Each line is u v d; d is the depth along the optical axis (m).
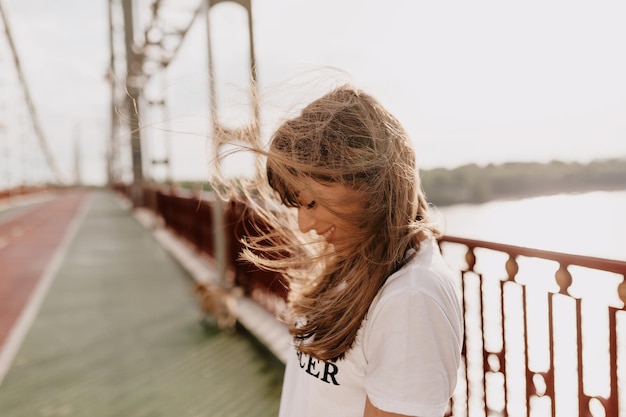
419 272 0.73
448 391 0.69
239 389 3.64
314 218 0.82
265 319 4.81
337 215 0.76
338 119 0.77
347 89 0.83
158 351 4.54
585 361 1.96
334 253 0.82
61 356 4.51
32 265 10.06
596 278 1.62
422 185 0.93
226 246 6.13
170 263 9.52
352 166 0.74
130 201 30.08
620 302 1.50
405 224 0.78
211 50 4.97
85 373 4.09
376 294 0.75
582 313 1.58
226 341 4.66
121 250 11.79
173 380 3.87
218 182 1.00
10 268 9.72
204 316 5.34
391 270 0.76
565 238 5.51
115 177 66.06
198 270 8.03
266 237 1.09
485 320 2.05
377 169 0.76
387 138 0.78
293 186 0.77
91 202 45.69
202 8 4.98
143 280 7.99
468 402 2.23
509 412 1.95
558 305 1.71
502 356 1.97
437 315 0.69
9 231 18.83
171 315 5.73
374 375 0.71
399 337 0.69
